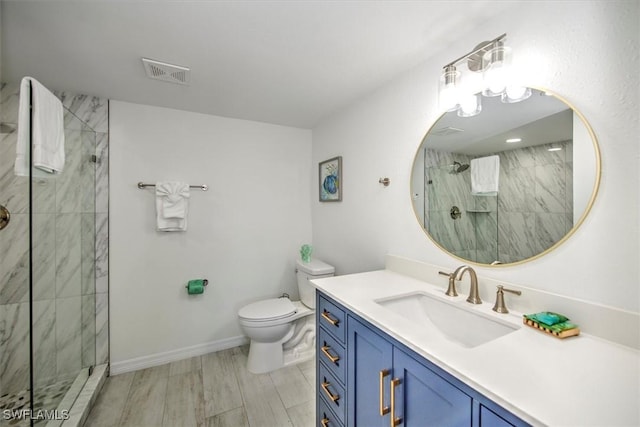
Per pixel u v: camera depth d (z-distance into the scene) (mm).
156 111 2117
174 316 2182
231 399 1712
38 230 1371
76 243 1714
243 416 1569
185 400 1701
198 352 2254
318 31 1235
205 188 2252
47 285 1454
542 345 787
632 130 780
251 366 2016
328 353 1303
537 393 577
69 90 1824
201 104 2084
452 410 693
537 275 1008
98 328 1938
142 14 1117
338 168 2227
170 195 2072
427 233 1457
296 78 1678
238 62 1492
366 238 1928
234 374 1979
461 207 1283
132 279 2047
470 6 1083
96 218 1936
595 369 666
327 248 2430
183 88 1809
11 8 1064
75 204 1696
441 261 1380
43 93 1267
